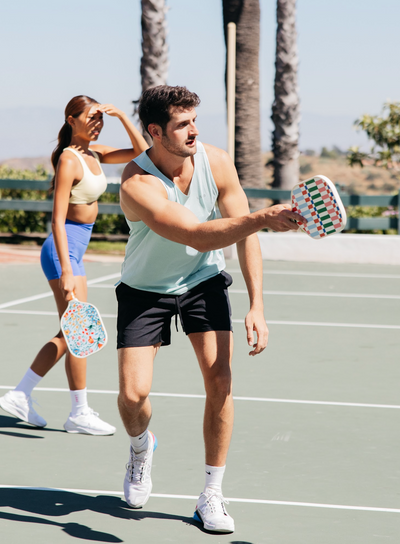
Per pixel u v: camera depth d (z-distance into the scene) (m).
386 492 4.34
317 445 5.12
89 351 4.25
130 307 3.96
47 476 4.58
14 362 7.31
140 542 3.71
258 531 3.83
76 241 5.20
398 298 11.29
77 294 5.19
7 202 17.62
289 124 19.08
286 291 11.84
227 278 4.11
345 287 12.26
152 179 3.72
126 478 4.12
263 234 15.51
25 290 11.76
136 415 3.91
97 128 5.17
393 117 19.70
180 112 3.62
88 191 5.14
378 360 7.58
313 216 3.31
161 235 3.58
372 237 15.17
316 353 7.85
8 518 3.97
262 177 19.03
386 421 5.65
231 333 4.00
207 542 3.71
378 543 3.69
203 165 3.85
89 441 5.22
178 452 4.97
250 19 18.61
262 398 6.23
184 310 3.95
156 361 7.43
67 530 3.84
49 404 6.04
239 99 18.77
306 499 4.23
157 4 19.14
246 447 5.07
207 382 3.89
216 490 3.88
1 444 5.13
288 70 19.00
